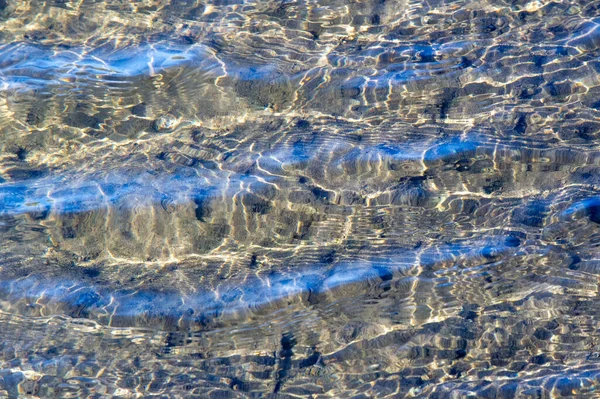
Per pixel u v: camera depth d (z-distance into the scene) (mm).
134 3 9484
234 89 8234
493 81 8109
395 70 8383
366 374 5645
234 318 6102
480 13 9102
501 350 5723
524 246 6473
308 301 6199
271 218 6883
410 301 6141
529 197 6879
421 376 5598
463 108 7855
